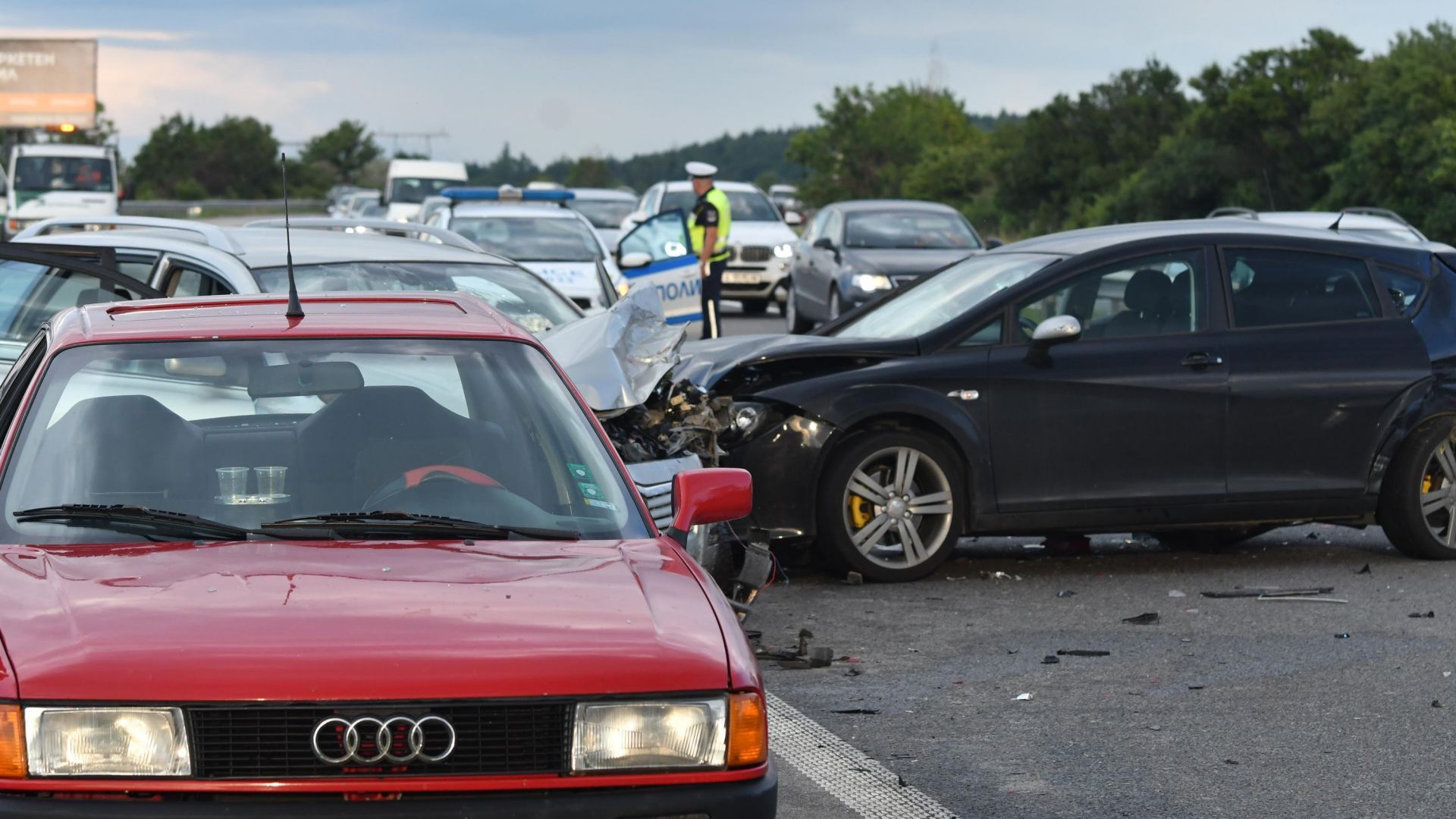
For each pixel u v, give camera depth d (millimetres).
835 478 9766
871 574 9883
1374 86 50156
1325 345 10328
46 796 3758
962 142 92688
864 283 22594
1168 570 10453
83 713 3771
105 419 5031
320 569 4395
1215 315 10273
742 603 8570
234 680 3807
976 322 10023
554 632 4078
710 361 10133
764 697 4160
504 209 20984
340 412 5156
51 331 5523
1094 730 6875
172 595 4168
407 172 48656
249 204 90875
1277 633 8641
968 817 5805
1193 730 6887
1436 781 6199
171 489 4863
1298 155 54875
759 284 30250
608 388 8617
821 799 6000
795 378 9867
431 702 3850
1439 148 45844
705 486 5086
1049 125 70062
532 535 4820
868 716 7109
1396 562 10711
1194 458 10141
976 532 10023
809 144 92438
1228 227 10641
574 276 18703
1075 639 8531
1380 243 10750
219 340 5312
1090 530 10164
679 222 19078
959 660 8086
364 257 10547
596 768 3939
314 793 3803
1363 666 7938
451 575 4391
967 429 9828
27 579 4281
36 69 74688
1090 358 10016
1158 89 69000
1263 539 11719
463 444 5129
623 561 4609
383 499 4918
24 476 4859
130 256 10141
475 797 3861
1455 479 10656
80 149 52594
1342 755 6523
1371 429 10375
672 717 3994
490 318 5758
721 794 3986
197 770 3789
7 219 51781
